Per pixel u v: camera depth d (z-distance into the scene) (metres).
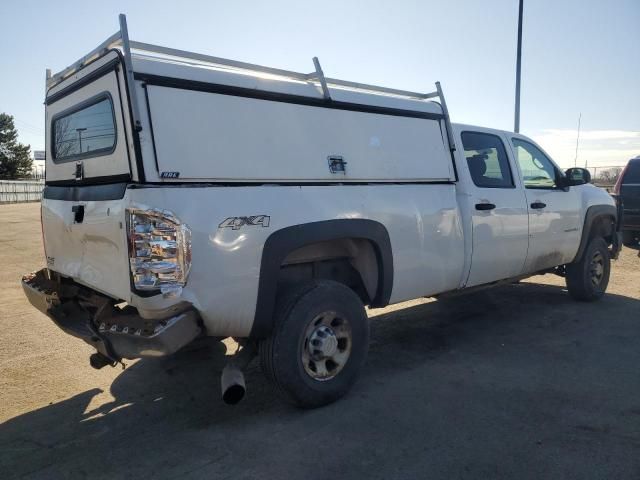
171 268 3.10
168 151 3.23
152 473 3.10
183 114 3.33
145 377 4.60
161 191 3.13
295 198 3.71
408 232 4.49
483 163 5.54
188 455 3.29
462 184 5.12
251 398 4.14
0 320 6.32
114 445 3.43
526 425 3.61
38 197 48.41
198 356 5.10
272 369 3.68
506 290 7.95
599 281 7.21
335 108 4.16
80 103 3.89
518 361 4.88
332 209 3.91
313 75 4.23
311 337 3.83
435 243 4.76
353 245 4.31
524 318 6.36
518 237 5.72
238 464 3.17
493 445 3.35
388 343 5.47
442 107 5.07
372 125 4.41
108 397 4.20
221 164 3.44
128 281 3.16
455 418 3.73
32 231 16.33
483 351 5.18
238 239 3.37
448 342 5.48
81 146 3.90
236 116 3.57
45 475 3.09
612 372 4.58
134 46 3.40
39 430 3.65
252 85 3.68
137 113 3.15
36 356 5.11
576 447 3.31
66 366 4.86
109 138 3.48
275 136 3.74
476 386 4.30
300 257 4.14
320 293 3.81
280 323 3.67
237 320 3.44
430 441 3.41
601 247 7.15
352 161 4.19
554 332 5.78
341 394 4.01
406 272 4.52
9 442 3.49
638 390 4.19
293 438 3.48
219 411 3.92
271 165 3.68
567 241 6.48
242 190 3.46
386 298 4.38
